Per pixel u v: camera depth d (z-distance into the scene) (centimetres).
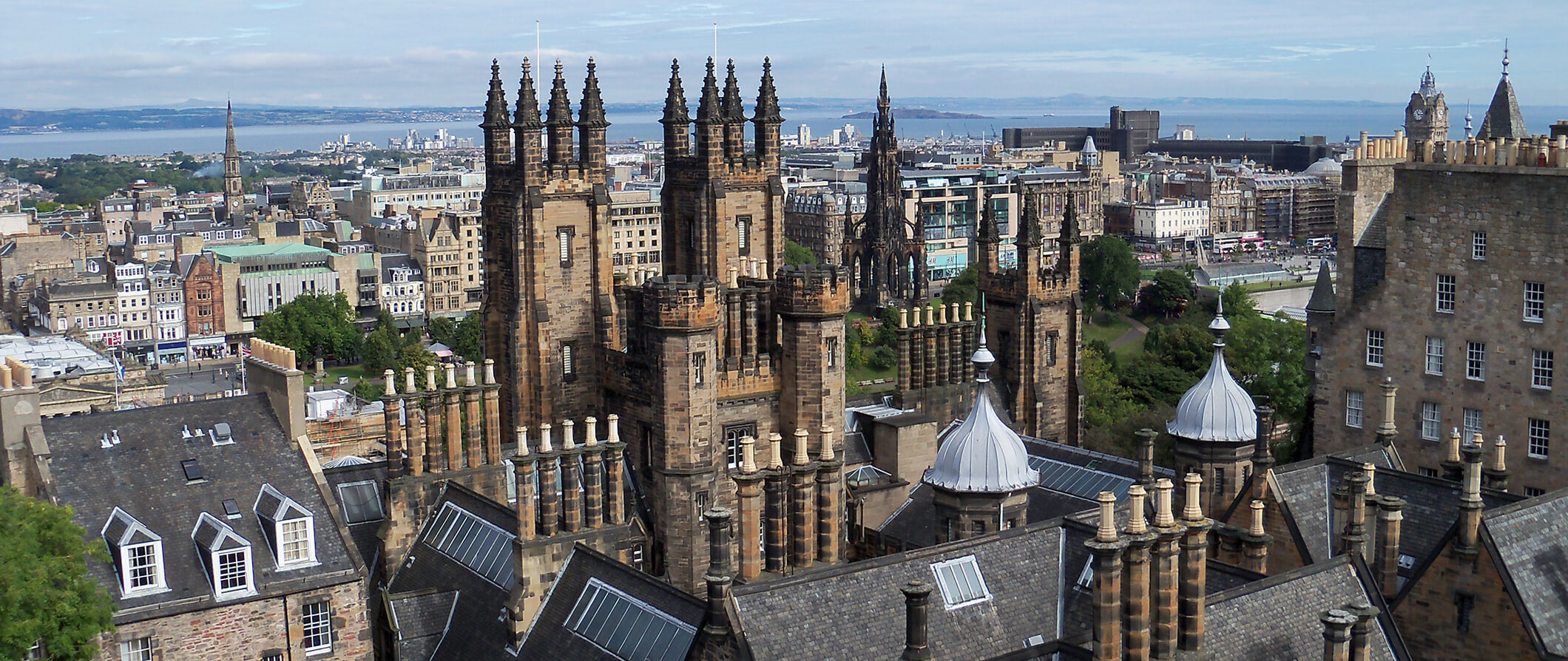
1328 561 7206
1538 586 7294
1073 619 7250
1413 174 11938
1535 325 11300
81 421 9044
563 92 10538
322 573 8744
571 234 10669
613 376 10581
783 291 10150
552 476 8431
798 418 10225
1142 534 5994
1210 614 6581
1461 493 7531
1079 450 11444
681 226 11181
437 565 9331
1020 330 13000
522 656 8138
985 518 8831
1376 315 12362
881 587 6906
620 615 7700
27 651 7356
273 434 9306
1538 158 11275
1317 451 12912
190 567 8519
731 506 10219
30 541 7562
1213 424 9300
